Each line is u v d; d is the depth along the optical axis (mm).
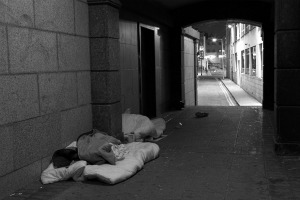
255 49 24812
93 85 7035
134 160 5766
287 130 6535
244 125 9898
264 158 6395
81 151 5637
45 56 5480
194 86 19578
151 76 11922
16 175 4859
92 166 5348
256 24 14391
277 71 6508
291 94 6465
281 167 5816
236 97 27141
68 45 6172
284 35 6414
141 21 10539
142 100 11250
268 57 13055
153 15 11125
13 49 4766
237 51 40969
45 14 5469
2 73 4566
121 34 9008
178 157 6617
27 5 5047
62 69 5977
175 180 5289
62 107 5984
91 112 7051
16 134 4840
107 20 6875
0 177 4551
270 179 5227
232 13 13336
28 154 5094
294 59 6398
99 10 6875
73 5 6332
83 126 6723
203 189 4879
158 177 5453
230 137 8320
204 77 65312
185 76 16641
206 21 13922
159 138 8398
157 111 12195
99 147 5547
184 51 16234
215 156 6621
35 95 5234
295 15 6340
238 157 6508
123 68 9148
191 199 4535
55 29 5754
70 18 6227
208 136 8508
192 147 7406
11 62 4730
